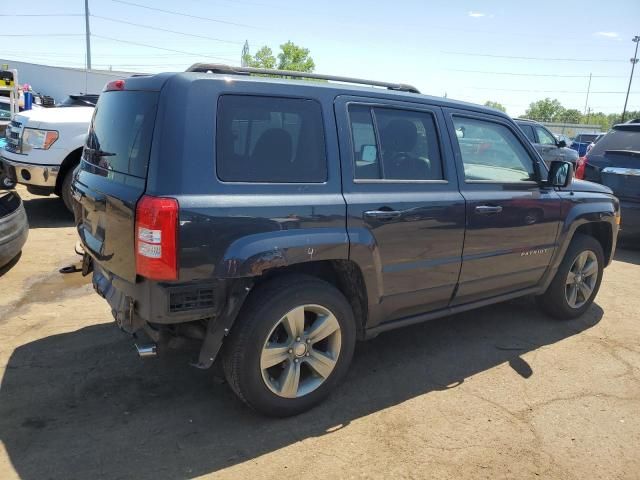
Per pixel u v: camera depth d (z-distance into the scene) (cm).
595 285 516
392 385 371
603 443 313
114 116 329
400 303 364
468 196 386
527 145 443
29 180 757
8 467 270
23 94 1538
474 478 279
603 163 783
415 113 371
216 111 286
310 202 307
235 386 305
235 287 288
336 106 330
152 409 328
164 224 264
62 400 332
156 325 298
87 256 376
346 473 278
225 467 278
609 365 413
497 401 354
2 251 535
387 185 346
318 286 318
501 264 419
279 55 5141
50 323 442
